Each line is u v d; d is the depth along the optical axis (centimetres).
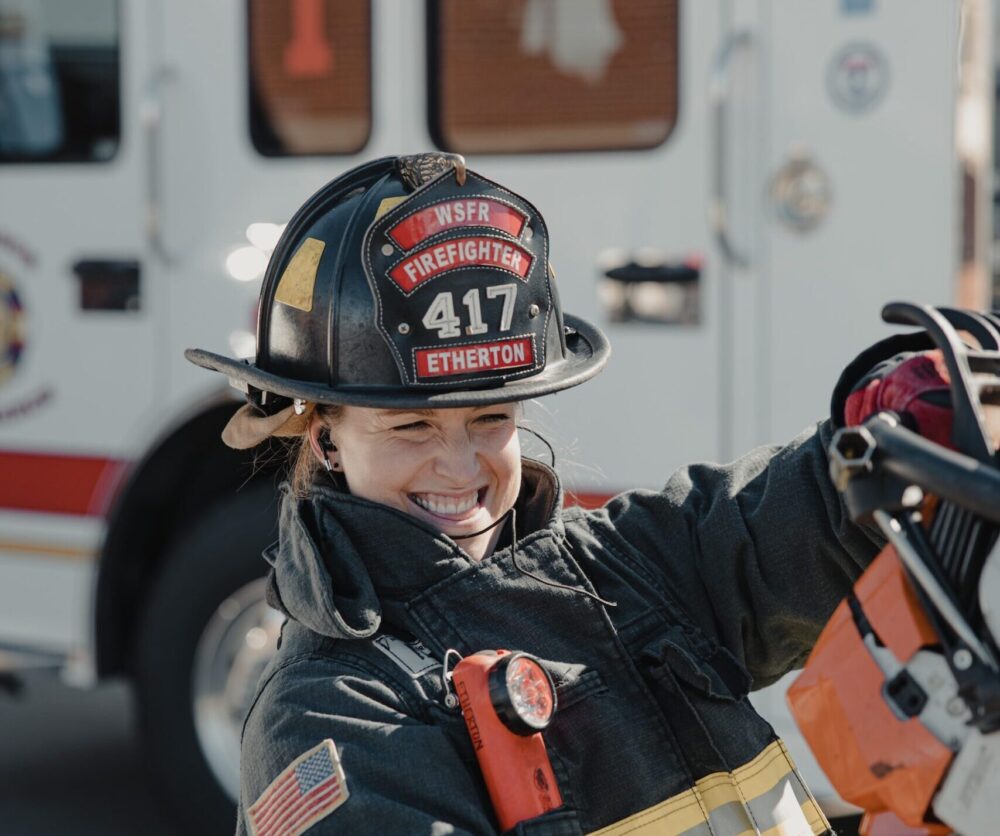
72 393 568
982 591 181
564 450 291
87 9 568
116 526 559
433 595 226
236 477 552
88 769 686
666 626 238
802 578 243
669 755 225
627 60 485
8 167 579
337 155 530
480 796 211
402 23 518
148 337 555
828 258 459
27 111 577
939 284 447
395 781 203
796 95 462
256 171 541
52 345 571
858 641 195
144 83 556
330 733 207
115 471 559
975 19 449
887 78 451
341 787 201
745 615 245
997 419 202
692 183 476
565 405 490
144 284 555
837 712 195
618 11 486
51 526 572
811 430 254
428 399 214
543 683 208
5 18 579
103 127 564
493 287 216
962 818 180
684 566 247
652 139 482
